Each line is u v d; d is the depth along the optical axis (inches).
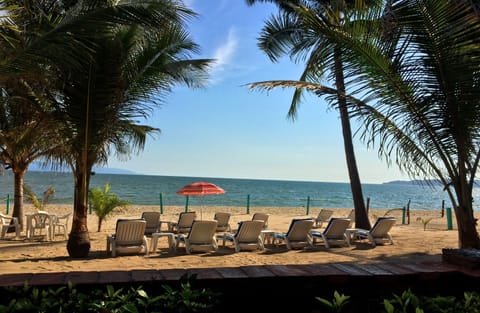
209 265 310.0
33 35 203.3
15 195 494.6
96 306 73.0
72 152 329.4
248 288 96.5
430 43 187.2
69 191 1909.4
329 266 111.0
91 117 302.7
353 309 99.1
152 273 99.4
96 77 289.0
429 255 360.2
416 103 205.0
